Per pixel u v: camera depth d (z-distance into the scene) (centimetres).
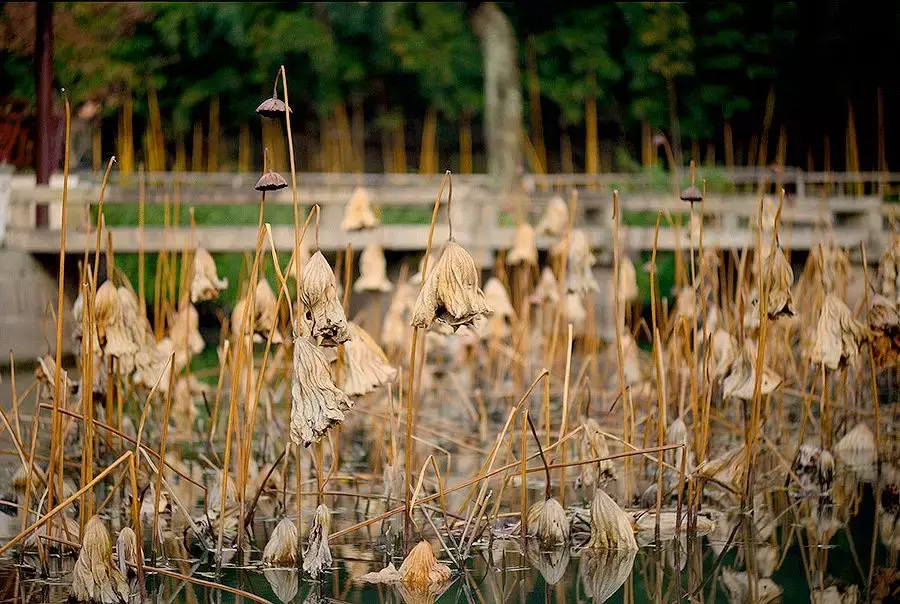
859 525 437
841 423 574
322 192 1095
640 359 827
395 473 446
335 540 420
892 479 512
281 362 605
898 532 427
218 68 1973
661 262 1214
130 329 438
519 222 1034
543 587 363
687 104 2088
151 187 1212
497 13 1614
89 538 346
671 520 442
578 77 2075
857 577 372
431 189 1088
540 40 2059
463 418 691
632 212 1334
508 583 368
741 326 462
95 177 1314
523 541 409
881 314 503
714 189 1495
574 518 431
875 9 1830
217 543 407
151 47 1917
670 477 471
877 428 537
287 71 1994
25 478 494
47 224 1080
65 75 1809
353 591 359
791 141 2025
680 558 396
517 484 511
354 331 406
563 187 1460
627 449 456
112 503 471
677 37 2023
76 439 570
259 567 384
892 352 506
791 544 412
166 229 636
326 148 1888
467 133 2050
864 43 1858
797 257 1210
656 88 2086
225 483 399
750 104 2052
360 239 1050
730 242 1090
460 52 2009
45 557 374
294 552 388
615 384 779
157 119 1777
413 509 408
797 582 367
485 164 2152
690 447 489
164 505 433
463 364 812
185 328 596
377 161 2147
